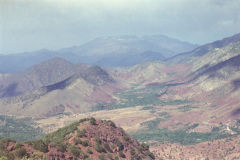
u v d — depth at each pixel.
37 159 86.31
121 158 131.25
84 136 131.38
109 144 137.12
